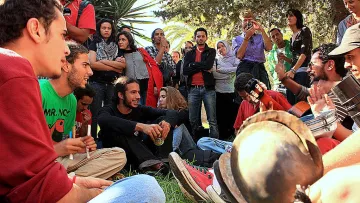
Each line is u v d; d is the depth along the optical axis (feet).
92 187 7.50
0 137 5.73
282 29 36.50
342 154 6.33
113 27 20.89
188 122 20.03
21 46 6.63
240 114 18.93
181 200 12.49
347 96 9.25
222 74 24.09
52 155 5.93
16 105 5.77
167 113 16.87
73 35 17.26
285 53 25.21
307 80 22.03
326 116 9.95
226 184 7.55
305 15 35.45
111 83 19.80
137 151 15.87
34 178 5.73
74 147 12.34
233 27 37.47
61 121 12.93
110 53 20.53
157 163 15.72
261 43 23.86
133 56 21.81
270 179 6.25
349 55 10.44
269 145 6.37
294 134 6.38
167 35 44.34
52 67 6.85
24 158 5.72
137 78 21.77
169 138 17.08
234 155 6.63
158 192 6.37
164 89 19.81
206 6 36.04
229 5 35.27
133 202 6.15
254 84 14.10
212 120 23.40
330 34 33.30
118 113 17.10
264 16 35.40
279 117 6.48
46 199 5.82
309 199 5.26
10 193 5.73
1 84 5.79
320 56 13.23
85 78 12.80
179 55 31.22
